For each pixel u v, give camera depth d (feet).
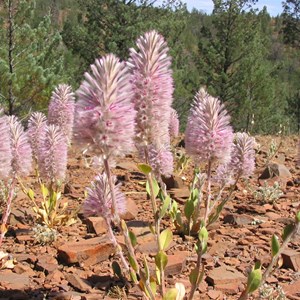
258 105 11.76
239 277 2.01
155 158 2.36
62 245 2.22
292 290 1.94
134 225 2.63
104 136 1.24
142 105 1.39
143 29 10.50
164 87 1.40
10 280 1.98
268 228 2.66
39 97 7.41
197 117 1.84
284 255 2.19
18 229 2.61
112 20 10.79
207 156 1.84
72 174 4.10
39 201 3.19
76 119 1.25
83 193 3.44
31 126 2.75
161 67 1.41
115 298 1.85
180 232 2.54
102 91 1.24
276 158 4.96
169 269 2.05
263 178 4.03
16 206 3.05
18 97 7.32
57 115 3.15
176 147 5.39
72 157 4.87
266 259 2.22
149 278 1.49
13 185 2.12
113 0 10.79
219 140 1.81
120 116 1.24
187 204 2.39
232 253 2.31
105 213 1.53
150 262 2.13
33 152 2.74
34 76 7.23
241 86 11.60
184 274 2.07
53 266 2.10
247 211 3.05
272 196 3.25
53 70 7.91
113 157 1.30
